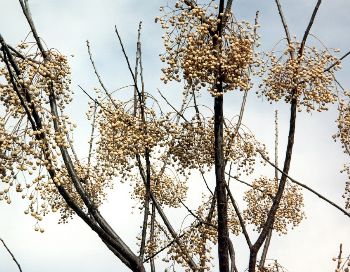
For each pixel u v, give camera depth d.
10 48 5.77
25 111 5.35
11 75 5.00
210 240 6.93
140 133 6.71
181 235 6.88
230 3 6.20
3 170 5.09
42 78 5.72
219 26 6.05
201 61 5.81
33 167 5.17
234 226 10.15
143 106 6.84
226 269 6.18
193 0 6.25
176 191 9.04
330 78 7.08
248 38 6.23
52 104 5.79
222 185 6.32
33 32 5.90
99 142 6.91
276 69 6.97
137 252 7.77
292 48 7.10
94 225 5.99
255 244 6.91
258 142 7.69
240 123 7.65
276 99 7.09
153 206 7.18
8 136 5.19
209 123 7.05
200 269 6.77
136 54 7.17
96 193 8.12
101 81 7.30
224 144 7.42
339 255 5.59
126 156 6.89
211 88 6.09
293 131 7.38
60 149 6.13
